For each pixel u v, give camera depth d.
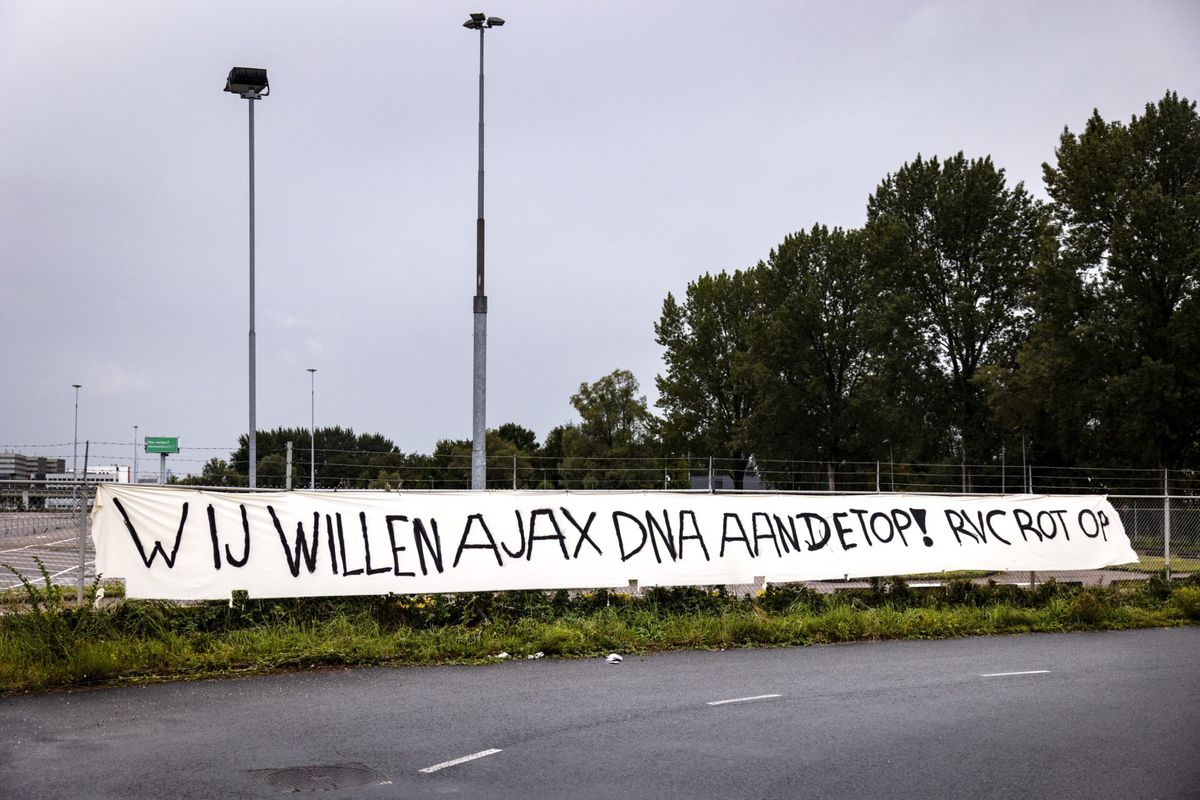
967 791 6.77
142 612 12.21
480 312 21.58
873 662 12.48
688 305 75.56
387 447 80.31
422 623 13.67
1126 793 6.77
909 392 56.12
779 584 17.77
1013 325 57.00
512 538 14.42
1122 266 47.50
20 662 10.41
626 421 71.88
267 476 28.22
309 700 9.70
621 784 6.85
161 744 7.87
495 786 6.78
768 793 6.68
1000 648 13.91
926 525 17.52
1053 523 18.58
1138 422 44.34
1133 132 48.72
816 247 61.81
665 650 13.40
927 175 59.72
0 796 6.43
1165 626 16.80
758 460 59.34
